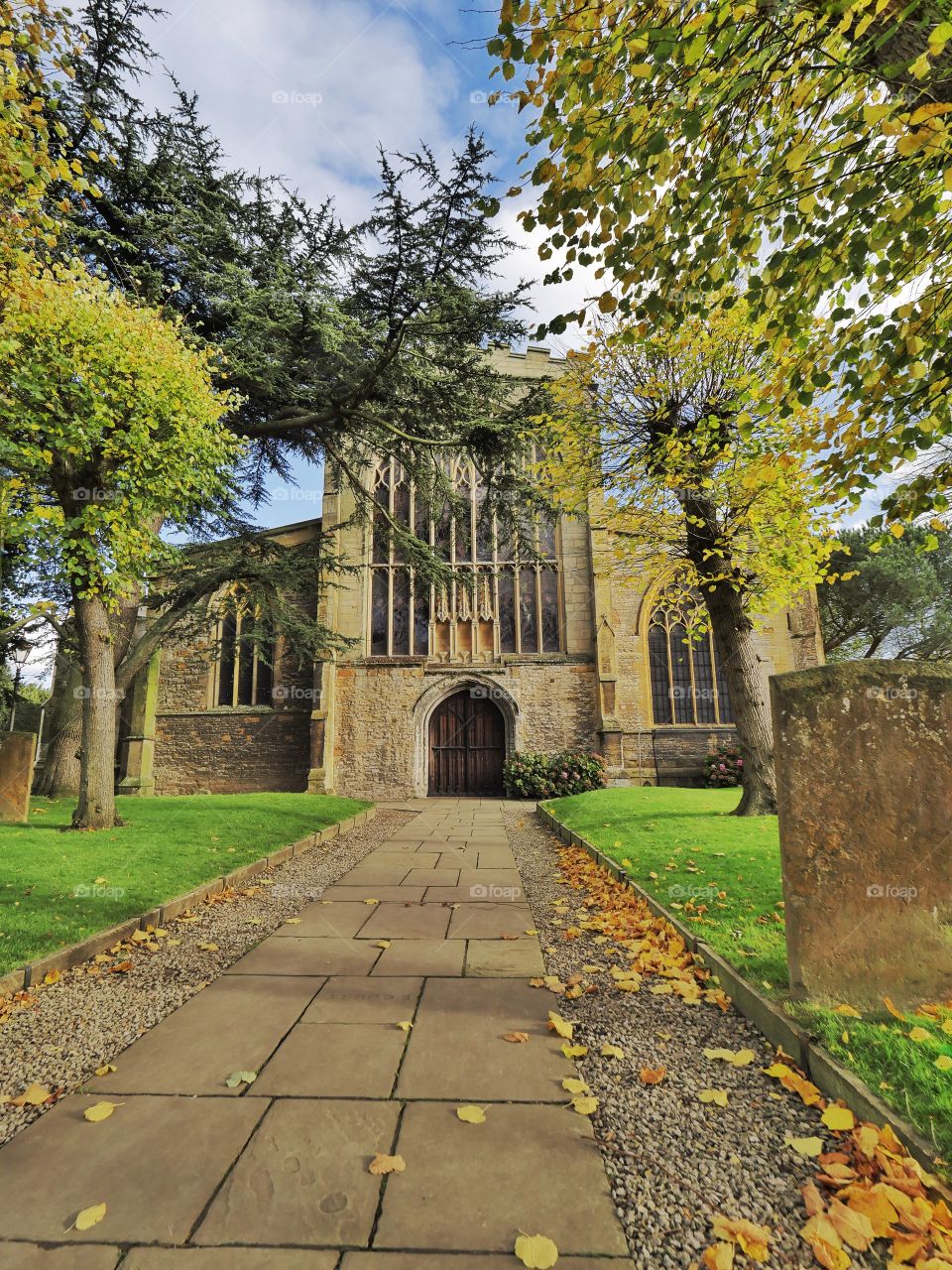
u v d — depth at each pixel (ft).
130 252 33.45
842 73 11.73
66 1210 6.27
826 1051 8.96
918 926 10.46
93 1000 11.95
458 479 68.33
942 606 68.49
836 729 11.11
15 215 19.56
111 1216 6.18
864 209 12.01
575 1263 5.63
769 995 10.83
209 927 17.02
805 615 61.36
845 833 10.80
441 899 20.26
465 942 15.61
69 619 42.78
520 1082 8.82
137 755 63.05
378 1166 6.85
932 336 13.03
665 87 11.73
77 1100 8.37
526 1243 5.75
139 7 27.61
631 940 15.40
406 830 38.32
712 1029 10.59
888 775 10.92
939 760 10.94
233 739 65.51
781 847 11.04
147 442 28.27
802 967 10.57
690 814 33.19
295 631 45.37
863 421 14.47
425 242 29.66
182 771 65.31
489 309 32.89
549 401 35.73
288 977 13.12
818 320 18.43
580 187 12.64
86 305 26.43
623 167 12.44
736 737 60.90
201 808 38.47
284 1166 6.95
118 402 28.37
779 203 12.64
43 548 31.55
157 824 31.76
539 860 27.78
